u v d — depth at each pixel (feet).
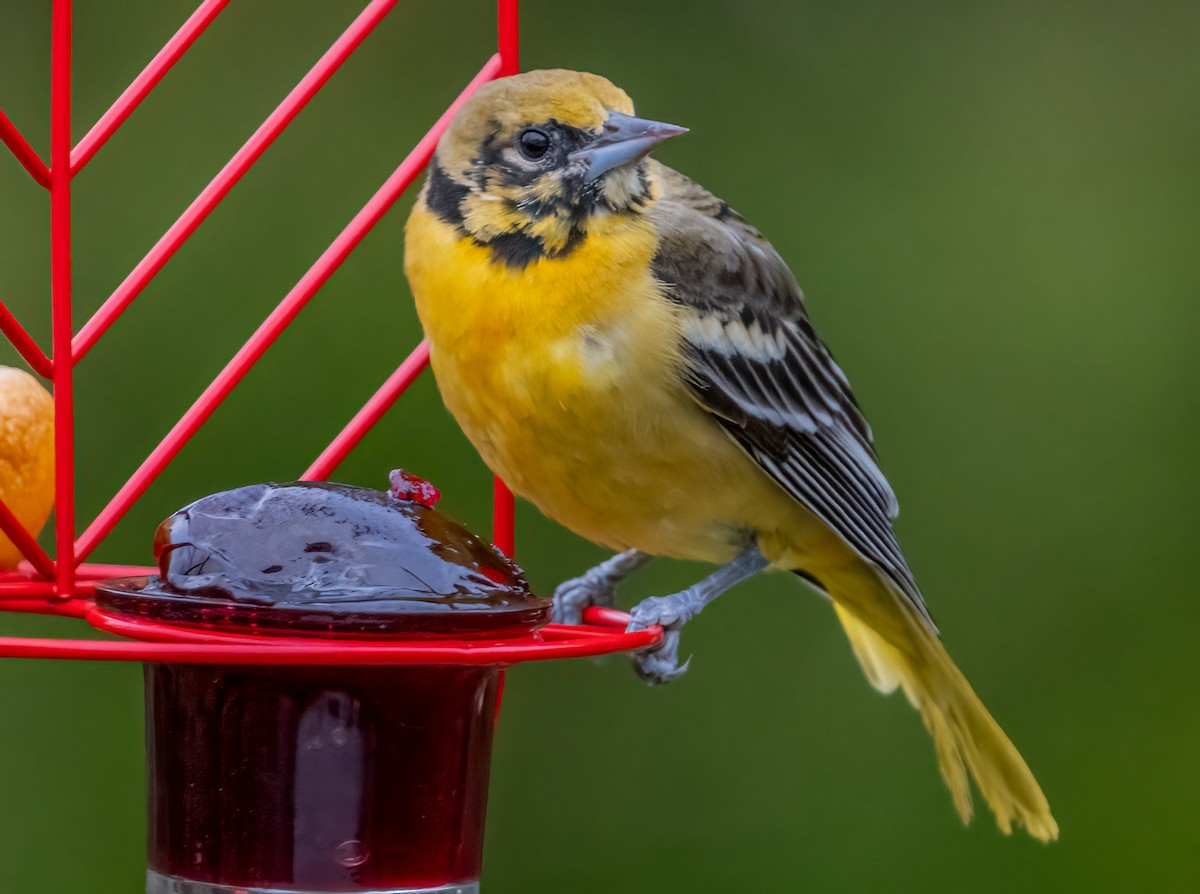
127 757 36.78
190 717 21.01
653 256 26.86
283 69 42.70
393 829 20.99
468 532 21.48
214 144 41.78
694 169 44.96
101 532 23.24
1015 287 43.88
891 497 31.71
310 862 20.70
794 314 30.12
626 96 27.22
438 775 21.26
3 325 21.44
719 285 28.12
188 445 39.11
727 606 41.34
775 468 28.43
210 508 20.49
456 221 26.35
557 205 26.09
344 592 19.51
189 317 39.99
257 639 18.72
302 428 39.34
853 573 30.60
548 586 40.32
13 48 41.34
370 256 40.75
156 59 23.11
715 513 28.22
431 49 43.68
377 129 42.55
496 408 26.27
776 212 44.55
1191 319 43.47
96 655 17.60
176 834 21.15
